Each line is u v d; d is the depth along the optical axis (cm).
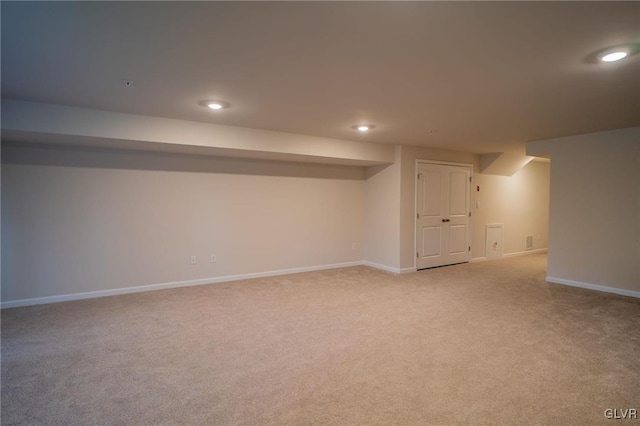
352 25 183
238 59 228
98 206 428
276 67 241
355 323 340
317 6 165
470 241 659
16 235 387
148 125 377
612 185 448
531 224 764
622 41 200
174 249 476
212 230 503
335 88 284
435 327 329
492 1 159
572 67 239
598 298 425
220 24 183
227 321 345
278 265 559
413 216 581
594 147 462
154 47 210
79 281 419
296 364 257
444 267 614
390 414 198
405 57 224
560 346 287
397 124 411
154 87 282
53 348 283
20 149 387
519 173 734
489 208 687
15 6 163
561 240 498
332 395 217
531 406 205
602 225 458
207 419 193
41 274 400
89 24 182
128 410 201
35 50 213
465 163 644
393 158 568
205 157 495
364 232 647
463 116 372
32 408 202
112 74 254
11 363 257
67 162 410
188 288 472
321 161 554
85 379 235
